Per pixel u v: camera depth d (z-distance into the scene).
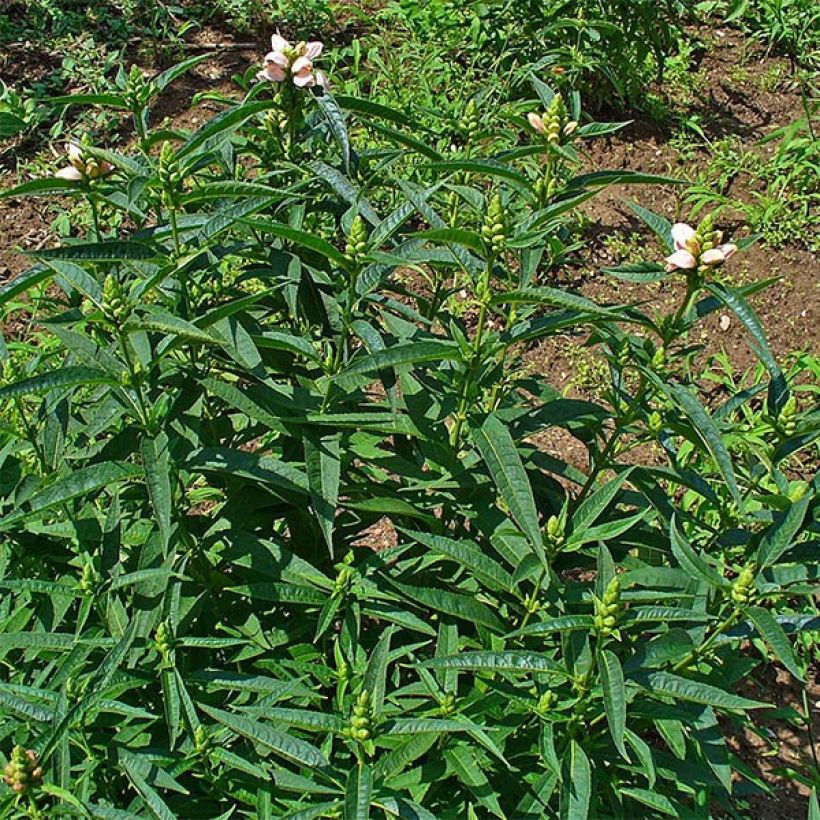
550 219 2.82
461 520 3.17
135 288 2.44
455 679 2.61
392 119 3.29
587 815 2.41
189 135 3.01
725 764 2.67
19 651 3.02
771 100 7.60
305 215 3.13
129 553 3.02
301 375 3.03
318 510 2.59
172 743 2.39
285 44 2.98
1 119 6.05
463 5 7.21
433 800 2.79
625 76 6.95
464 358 2.58
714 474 4.41
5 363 2.91
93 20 7.51
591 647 2.59
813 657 4.41
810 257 6.27
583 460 5.13
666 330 2.65
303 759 2.29
